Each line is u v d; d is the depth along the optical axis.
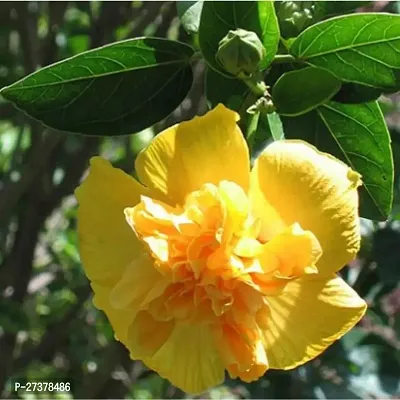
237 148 0.42
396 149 0.61
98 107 0.46
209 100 0.47
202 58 0.47
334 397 0.70
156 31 0.75
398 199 0.61
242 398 0.79
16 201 0.86
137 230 0.41
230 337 0.42
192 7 0.47
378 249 0.62
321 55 0.46
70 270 1.02
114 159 0.98
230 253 0.41
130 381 0.92
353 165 0.48
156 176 0.42
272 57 0.45
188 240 0.41
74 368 0.98
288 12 0.48
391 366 0.73
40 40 0.91
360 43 0.45
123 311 0.44
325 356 0.72
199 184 0.42
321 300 0.42
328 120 0.48
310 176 0.41
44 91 0.45
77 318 0.98
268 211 0.42
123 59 0.46
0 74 0.92
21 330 0.81
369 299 0.70
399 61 0.45
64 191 0.91
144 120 0.47
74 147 0.95
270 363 0.43
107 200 0.43
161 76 0.47
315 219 0.41
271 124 0.46
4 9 0.84
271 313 0.43
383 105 0.67
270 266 0.40
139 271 0.42
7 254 0.94
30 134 0.89
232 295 0.41
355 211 0.41
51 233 1.11
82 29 0.91
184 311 0.41
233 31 0.44
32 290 1.07
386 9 0.60
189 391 0.44
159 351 0.43
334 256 0.41
